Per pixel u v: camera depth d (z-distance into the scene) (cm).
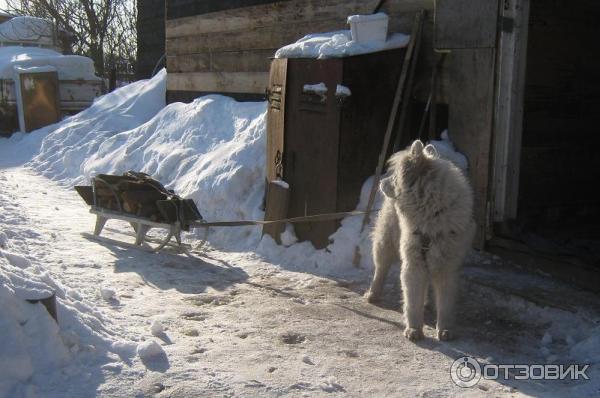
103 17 3653
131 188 788
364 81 727
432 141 724
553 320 538
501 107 682
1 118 2125
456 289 510
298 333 512
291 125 785
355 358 464
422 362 461
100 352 418
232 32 1198
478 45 679
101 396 368
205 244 840
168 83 1482
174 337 475
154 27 1998
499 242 677
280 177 803
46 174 1388
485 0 667
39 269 507
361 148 736
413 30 756
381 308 586
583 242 722
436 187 476
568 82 866
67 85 2169
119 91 1708
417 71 783
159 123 1276
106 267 686
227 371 416
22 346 378
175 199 760
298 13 1008
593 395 405
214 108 1179
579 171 892
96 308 510
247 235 841
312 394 396
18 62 2084
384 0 830
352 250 711
